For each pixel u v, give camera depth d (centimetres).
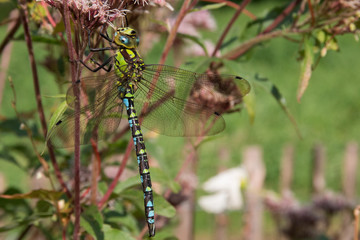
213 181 46
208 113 33
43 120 31
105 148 34
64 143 30
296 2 35
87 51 30
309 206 46
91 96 30
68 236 32
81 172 33
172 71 32
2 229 31
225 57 35
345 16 32
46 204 31
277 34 33
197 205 44
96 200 31
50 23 32
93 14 28
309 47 32
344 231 46
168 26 32
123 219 32
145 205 31
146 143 36
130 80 31
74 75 28
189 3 33
